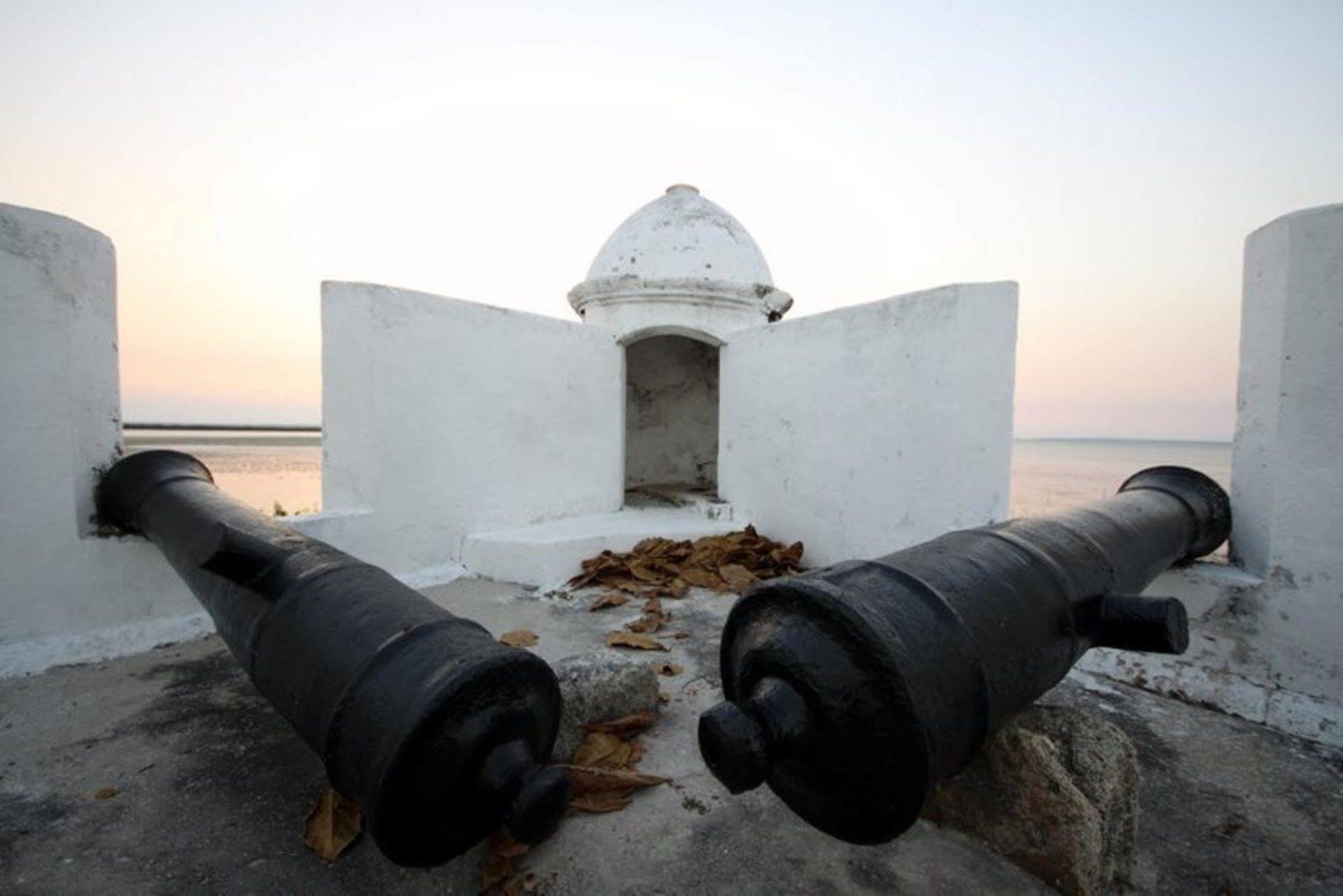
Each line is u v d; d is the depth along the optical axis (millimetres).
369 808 1394
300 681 1651
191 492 3107
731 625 1724
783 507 5648
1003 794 2000
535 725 1562
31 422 3229
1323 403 2805
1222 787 2416
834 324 5086
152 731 2646
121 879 1835
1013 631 1622
